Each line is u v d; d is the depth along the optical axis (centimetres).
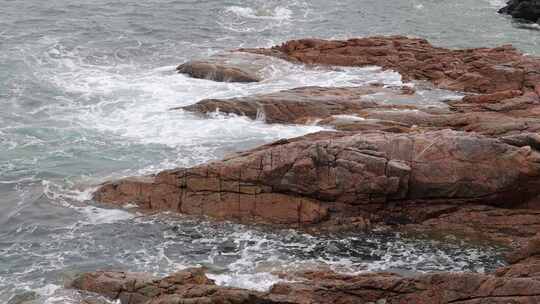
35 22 5109
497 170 2828
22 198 3031
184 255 2670
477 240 2762
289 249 2709
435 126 3353
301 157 2844
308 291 2203
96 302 2300
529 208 2872
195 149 3394
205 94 3972
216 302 2180
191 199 2917
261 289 2414
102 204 2986
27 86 4081
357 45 4447
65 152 3381
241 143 3428
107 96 3969
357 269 2584
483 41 5016
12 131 3578
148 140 3488
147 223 2861
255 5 5694
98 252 2692
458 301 2100
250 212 2878
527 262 2455
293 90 3834
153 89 4050
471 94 3850
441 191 2850
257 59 4369
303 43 4500
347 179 2830
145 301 2278
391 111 3525
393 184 2811
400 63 4247
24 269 2578
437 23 5438
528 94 3691
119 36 4888
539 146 2878
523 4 5509
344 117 3506
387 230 2819
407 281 2162
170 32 5012
